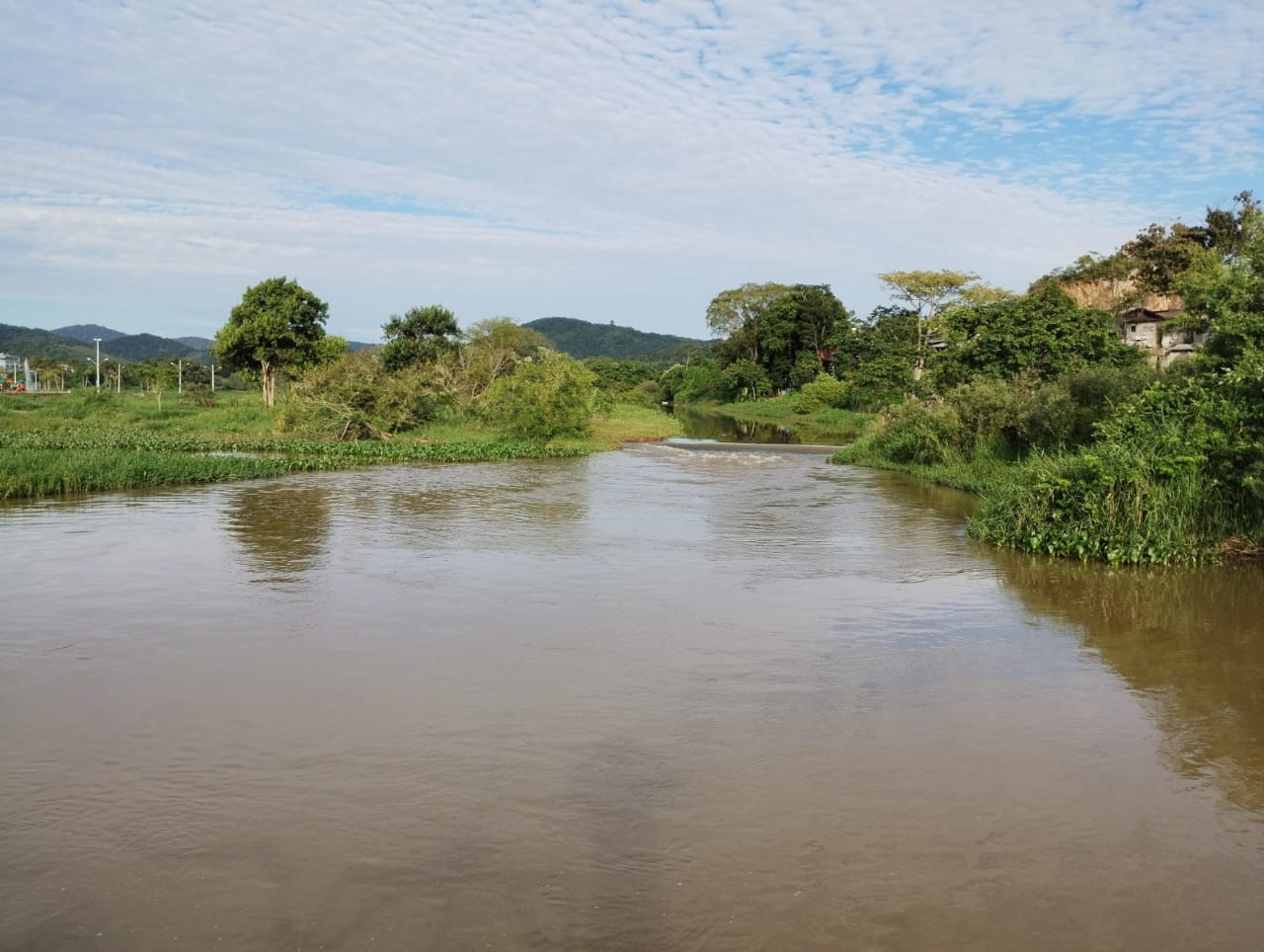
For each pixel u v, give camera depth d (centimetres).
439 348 4653
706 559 1202
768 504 1781
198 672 728
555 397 3362
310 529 1418
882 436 2769
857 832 480
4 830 476
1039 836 478
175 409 4428
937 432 2389
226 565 1138
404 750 578
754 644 816
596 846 462
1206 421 1282
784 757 571
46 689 687
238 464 2238
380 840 466
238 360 4316
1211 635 857
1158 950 387
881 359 5609
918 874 441
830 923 400
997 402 2198
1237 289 1597
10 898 414
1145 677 735
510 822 486
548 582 1056
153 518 1523
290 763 557
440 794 518
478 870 439
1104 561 1198
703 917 403
